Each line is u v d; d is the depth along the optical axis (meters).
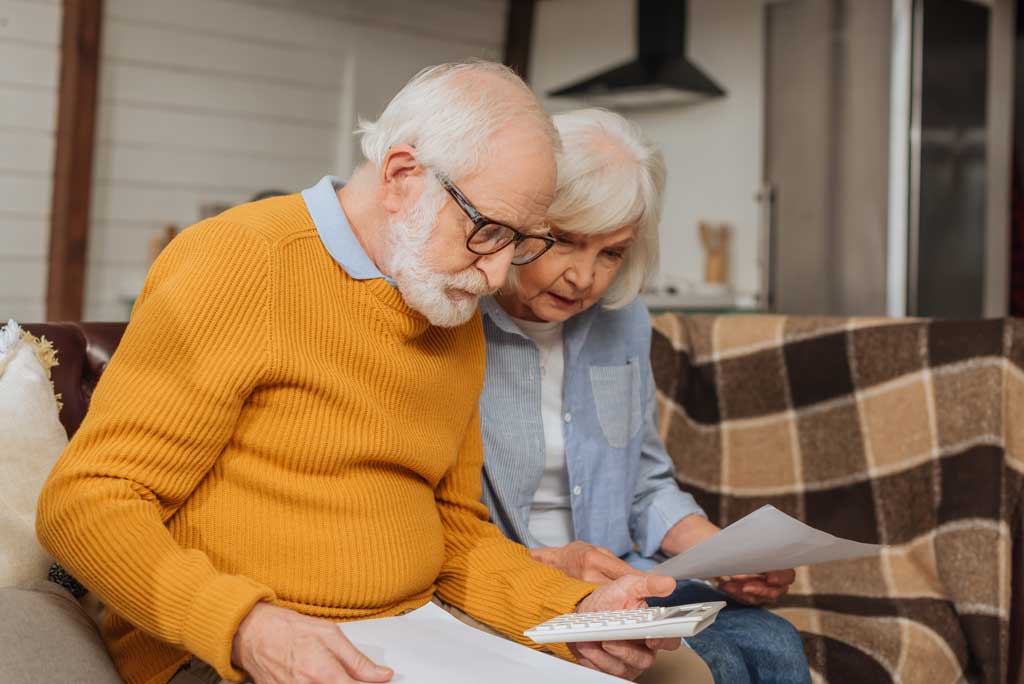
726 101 4.95
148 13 4.36
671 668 1.39
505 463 1.64
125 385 1.14
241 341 1.16
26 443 1.34
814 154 4.50
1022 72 5.01
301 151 4.89
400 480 1.31
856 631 1.88
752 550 1.37
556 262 1.58
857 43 4.34
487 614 1.42
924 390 2.11
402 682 1.07
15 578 1.28
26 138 4.11
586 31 5.38
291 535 1.21
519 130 1.21
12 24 4.01
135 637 1.24
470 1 5.34
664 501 1.83
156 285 1.20
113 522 1.08
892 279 4.31
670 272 5.22
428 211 1.21
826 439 2.20
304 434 1.21
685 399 2.31
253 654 1.06
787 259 4.61
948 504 2.04
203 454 1.16
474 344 1.46
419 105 1.23
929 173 4.32
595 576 1.54
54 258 4.18
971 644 1.93
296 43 4.79
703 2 5.00
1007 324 2.04
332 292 1.25
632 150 1.61
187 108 4.52
